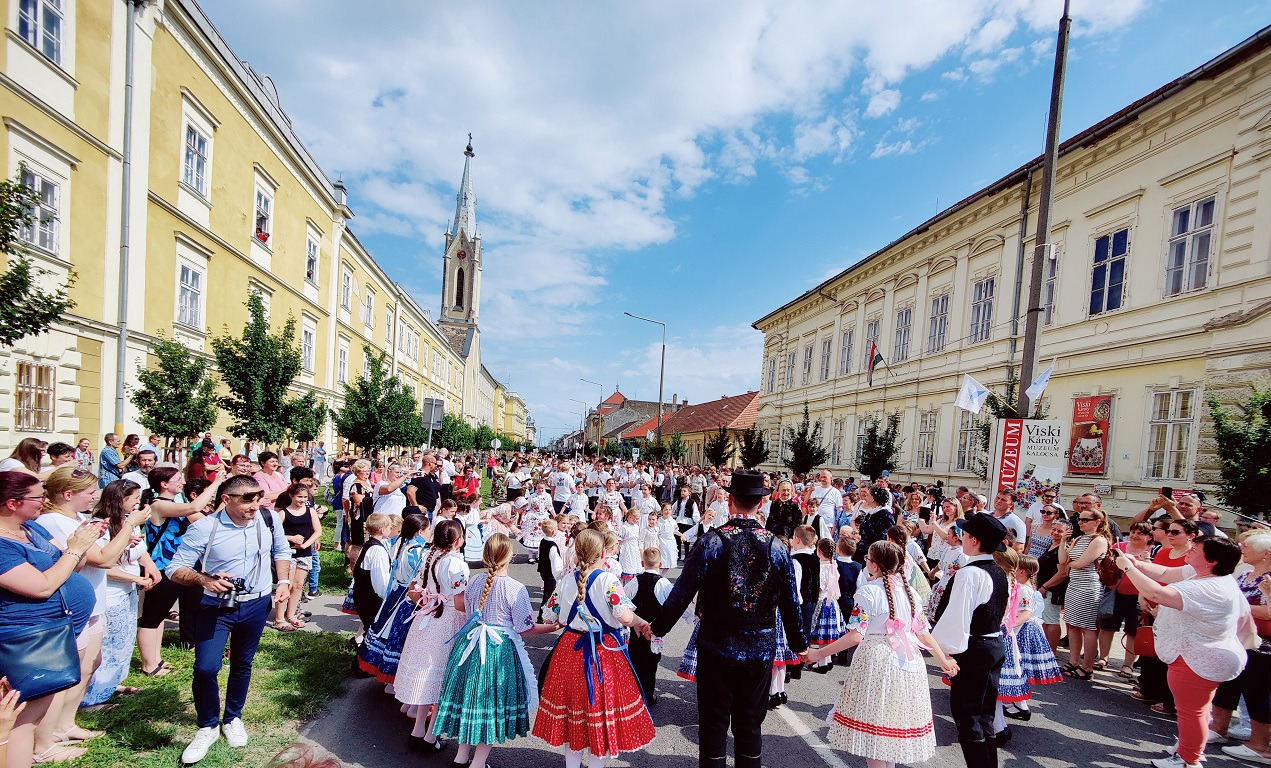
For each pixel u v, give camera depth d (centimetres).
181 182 1525
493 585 416
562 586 399
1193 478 1083
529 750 447
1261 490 770
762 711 347
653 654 530
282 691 500
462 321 7944
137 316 1344
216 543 396
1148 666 580
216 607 396
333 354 2681
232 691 409
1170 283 1170
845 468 2462
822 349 2800
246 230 1878
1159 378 1162
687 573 346
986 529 400
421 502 872
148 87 1377
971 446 1678
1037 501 861
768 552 352
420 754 421
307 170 2303
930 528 892
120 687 480
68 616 336
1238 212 1045
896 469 2061
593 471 2211
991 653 386
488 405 10525
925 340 1984
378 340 3428
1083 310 1360
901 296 2155
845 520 1124
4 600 312
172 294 1491
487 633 396
